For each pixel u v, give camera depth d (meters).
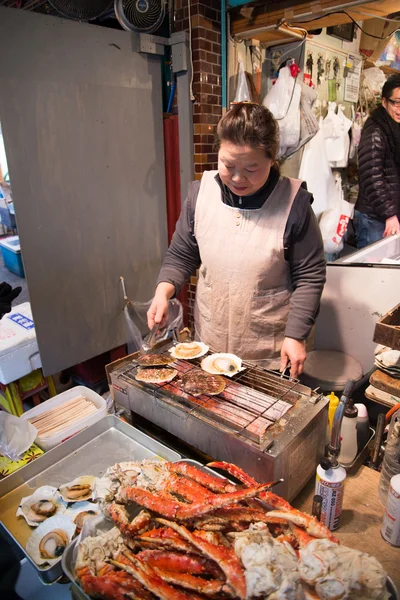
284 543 0.73
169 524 0.81
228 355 1.39
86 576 0.76
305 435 1.05
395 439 1.06
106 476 1.02
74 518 1.00
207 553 0.73
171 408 1.16
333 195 2.88
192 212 1.74
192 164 2.66
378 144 2.73
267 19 2.35
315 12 2.13
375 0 1.94
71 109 2.05
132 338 2.62
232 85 2.65
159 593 0.71
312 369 1.93
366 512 1.03
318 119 2.86
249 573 0.66
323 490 0.95
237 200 1.56
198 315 1.90
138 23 2.27
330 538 0.76
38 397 2.35
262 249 1.56
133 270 2.58
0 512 1.05
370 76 3.40
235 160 1.31
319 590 0.66
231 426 1.05
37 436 1.49
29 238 2.02
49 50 1.91
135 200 2.48
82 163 2.16
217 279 1.69
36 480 1.12
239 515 0.83
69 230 2.18
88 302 2.36
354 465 1.16
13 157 1.88
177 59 2.44
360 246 3.12
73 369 2.72
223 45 2.55
